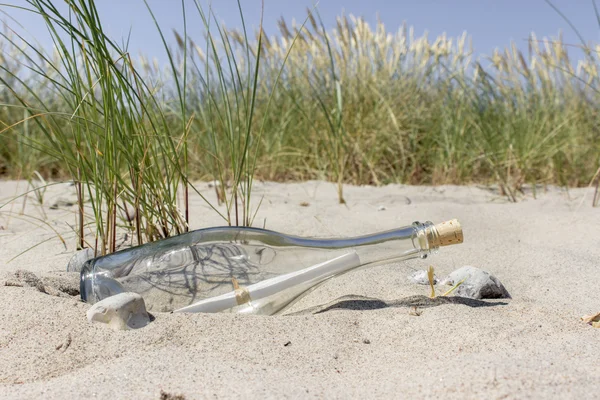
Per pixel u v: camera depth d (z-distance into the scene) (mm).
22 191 1561
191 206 1239
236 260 643
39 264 850
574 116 1938
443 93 2066
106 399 476
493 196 1511
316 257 646
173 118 1864
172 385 493
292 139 1991
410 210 1206
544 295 732
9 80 2033
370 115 1959
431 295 677
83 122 804
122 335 562
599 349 540
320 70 2055
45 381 508
